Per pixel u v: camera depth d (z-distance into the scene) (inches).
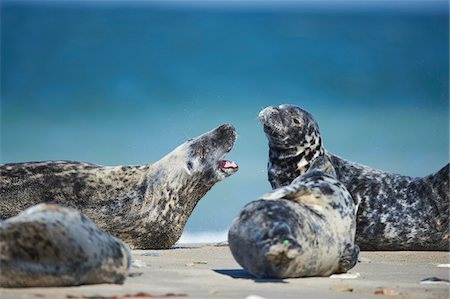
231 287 1262.3
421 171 3184.1
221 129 2058.3
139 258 1617.9
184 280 1315.2
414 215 1939.0
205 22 6353.3
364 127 3927.2
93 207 1961.1
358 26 6230.3
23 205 1968.5
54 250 1153.4
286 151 2011.6
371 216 1950.1
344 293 1235.2
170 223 1987.0
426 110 4284.0
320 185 1409.9
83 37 5979.3
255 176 2984.7
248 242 1311.5
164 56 5511.8
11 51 5610.2
